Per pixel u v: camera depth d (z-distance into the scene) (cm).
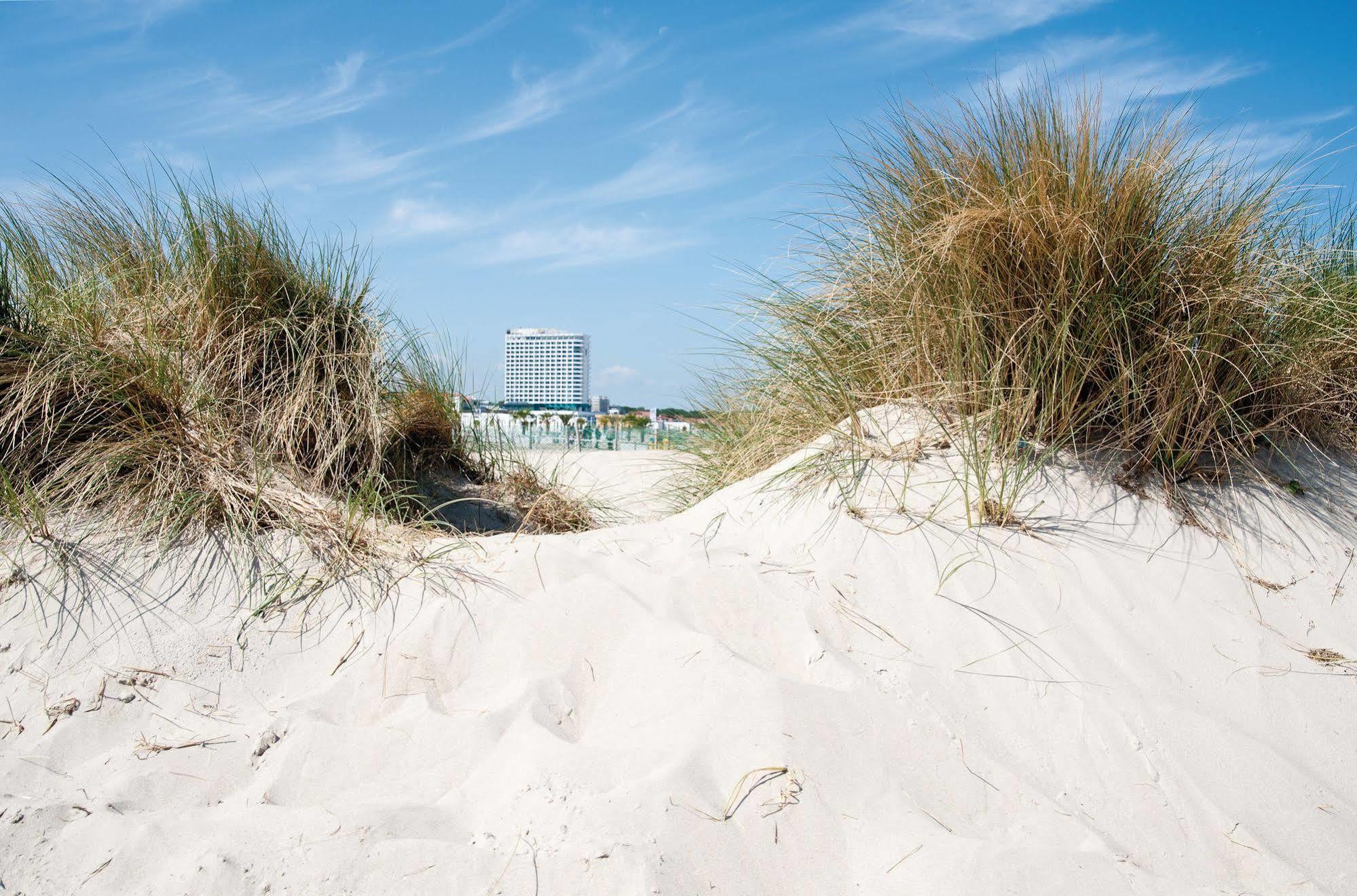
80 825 193
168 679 246
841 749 215
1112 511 315
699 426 605
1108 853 193
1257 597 288
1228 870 196
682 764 203
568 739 225
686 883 175
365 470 367
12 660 247
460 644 260
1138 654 261
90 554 282
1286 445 353
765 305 415
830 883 183
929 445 348
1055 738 230
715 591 276
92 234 387
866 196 383
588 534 334
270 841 187
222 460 325
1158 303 329
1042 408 338
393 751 220
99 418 322
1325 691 256
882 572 288
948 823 200
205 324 361
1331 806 217
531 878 175
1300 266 344
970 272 335
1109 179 329
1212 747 229
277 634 265
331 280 396
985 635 263
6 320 331
